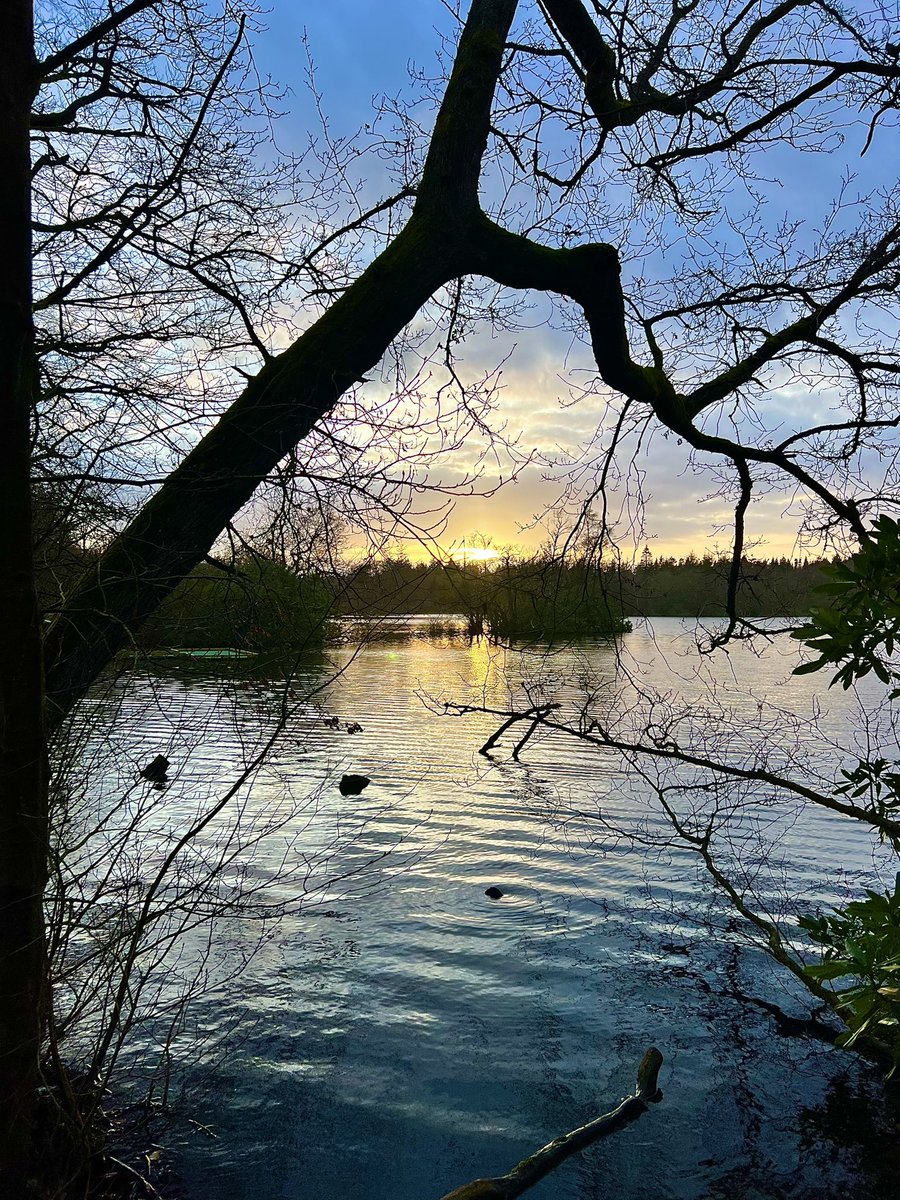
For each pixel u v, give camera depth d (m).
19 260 2.05
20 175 2.05
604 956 6.03
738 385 4.96
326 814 9.59
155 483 2.90
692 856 8.34
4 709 2.24
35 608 2.24
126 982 3.21
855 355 4.96
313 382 3.22
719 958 5.99
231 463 3.13
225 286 3.75
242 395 3.23
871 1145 3.92
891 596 2.20
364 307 3.35
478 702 16.62
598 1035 4.91
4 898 2.32
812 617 2.31
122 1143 3.71
